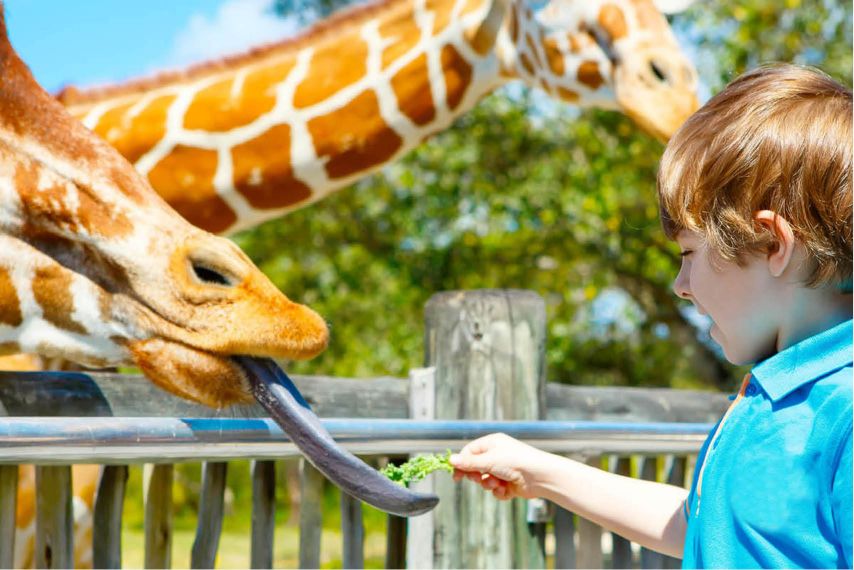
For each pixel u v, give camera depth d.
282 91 3.32
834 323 1.16
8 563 1.71
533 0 3.73
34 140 1.84
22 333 1.83
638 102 3.75
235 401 1.73
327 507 10.73
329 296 8.41
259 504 1.94
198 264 1.78
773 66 1.24
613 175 7.91
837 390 1.09
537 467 1.47
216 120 3.26
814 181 1.12
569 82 3.80
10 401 1.76
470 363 2.31
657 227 7.89
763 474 1.11
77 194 1.83
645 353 9.10
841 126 1.14
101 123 3.21
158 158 3.22
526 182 7.91
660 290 8.77
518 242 8.26
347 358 8.31
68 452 1.41
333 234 8.52
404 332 8.26
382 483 1.46
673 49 3.84
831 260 1.13
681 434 2.21
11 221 1.81
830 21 7.79
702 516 1.18
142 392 1.95
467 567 2.24
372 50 3.43
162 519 1.89
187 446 1.54
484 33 3.51
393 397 2.33
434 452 1.83
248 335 1.69
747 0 7.59
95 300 1.80
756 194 1.14
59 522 1.81
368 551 8.52
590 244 8.33
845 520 1.04
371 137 3.41
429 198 8.07
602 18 3.79
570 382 9.05
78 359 1.83
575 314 8.98
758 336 1.19
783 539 1.09
